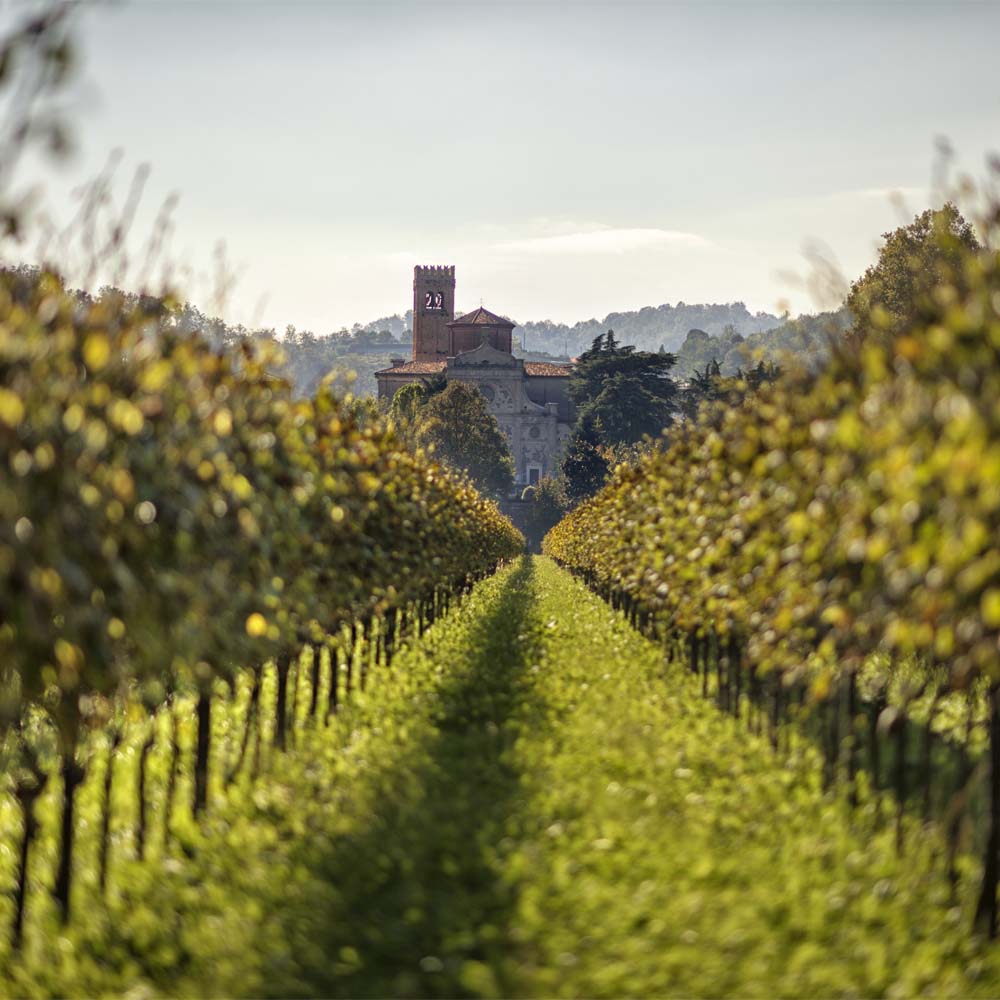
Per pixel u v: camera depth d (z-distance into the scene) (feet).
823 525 48.21
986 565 36.17
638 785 67.05
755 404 69.77
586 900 47.65
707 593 75.25
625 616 175.11
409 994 40.06
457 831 58.29
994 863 45.57
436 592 158.51
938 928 45.55
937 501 38.58
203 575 46.75
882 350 46.26
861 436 43.16
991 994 39.93
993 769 47.01
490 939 44.24
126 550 41.73
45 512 36.52
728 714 92.68
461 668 117.50
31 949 44.75
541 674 112.57
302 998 40.34
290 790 67.56
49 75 26.40
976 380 37.42
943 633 40.06
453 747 79.00
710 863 51.70
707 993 39.63
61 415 37.32
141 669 44.57
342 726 86.74
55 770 60.18
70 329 39.96
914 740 73.67
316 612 67.87
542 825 59.57
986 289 39.65
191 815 62.03
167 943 45.21
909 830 56.59
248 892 50.37
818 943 43.86
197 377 49.26
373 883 51.29
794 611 54.03
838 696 67.67
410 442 121.49
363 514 76.48
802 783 68.33
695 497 79.82
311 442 68.80
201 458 48.14
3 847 56.54
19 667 38.99
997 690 47.21
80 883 52.08
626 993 39.73
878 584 45.57
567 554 306.96
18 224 30.19
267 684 99.04
